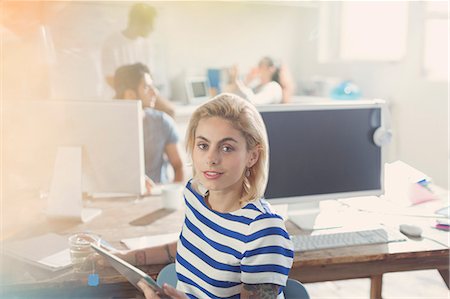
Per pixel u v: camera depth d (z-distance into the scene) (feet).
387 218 5.98
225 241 3.91
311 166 5.80
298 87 15.74
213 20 14.88
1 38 7.65
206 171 3.89
